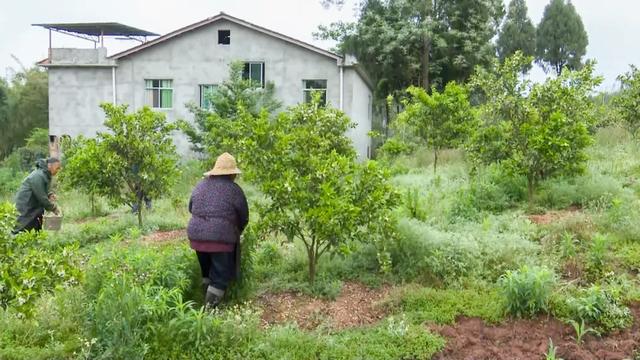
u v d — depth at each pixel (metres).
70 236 9.30
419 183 11.80
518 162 9.34
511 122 9.70
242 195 5.74
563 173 9.59
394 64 30.95
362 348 4.73
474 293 5.78
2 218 4.07
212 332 4.80
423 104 13.46
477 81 10.45
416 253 6.47
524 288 5.24
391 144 15.53
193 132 21.03
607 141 14.53
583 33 48.94
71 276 4.23
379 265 6.61
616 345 4.80
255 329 5.02
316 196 5.82
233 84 21.06
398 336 4.90
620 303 5.40
